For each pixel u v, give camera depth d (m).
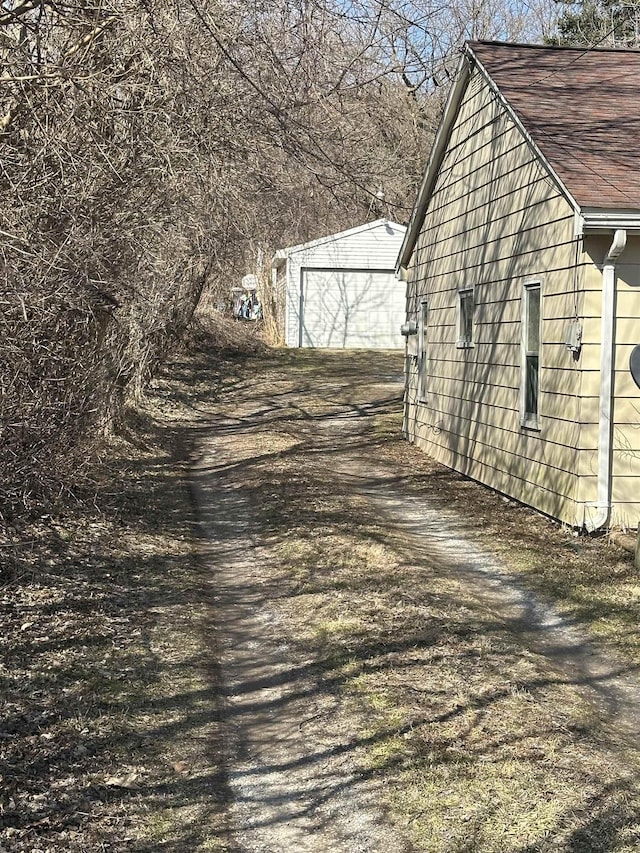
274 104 8.33
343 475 12.50
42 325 7.25
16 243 6.89
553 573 7.93
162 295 12.53
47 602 6.51
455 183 12.93
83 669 5.46
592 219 8.23
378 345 31.62
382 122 12.15
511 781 4.20
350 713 4.99
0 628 5.88
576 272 8.68
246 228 13.20
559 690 5.34
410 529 9.57
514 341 10.51
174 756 4.58
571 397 8.90
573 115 10.17
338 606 6.75
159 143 8.57
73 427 8.33
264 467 12.41
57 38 8.25
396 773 4.31
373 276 31.30
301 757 4.58
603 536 8.80
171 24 7.96
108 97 7.98
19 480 7.83
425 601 6.88
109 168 8.03
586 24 25.56
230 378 23.34
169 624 6.45
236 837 3.89
